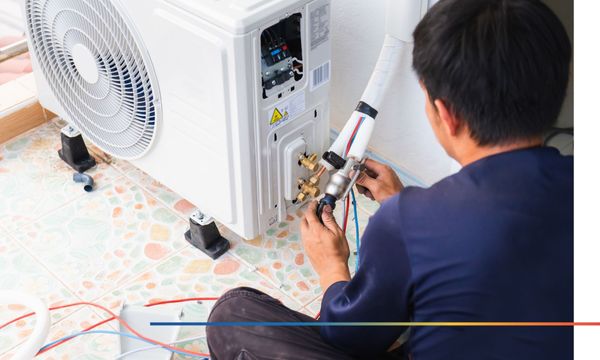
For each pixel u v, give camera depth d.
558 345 0.77
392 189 1.32
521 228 0.76
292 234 1.65
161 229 1.66
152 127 1.50
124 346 1.37
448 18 0.78
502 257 0.76
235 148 1.34
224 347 1.13
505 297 0.76
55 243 1.62
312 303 1.51
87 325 1.46
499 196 0.77
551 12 0.77
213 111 1.31
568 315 0.77
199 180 1.49
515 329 0.78
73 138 1.75
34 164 1.81
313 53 1.34
